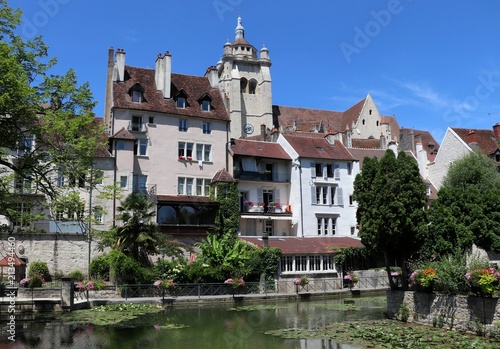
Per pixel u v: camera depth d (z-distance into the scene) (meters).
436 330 20.41
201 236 45.91
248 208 51.06
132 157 45.41
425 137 85.44
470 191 26.22
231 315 27.73
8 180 24.89
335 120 97.06
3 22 24.12
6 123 23.33
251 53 96.19
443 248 24.05
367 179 25.62
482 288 18.98
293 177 53.88
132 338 20.61
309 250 44.62
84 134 26.39
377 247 25.17
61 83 24.97
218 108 53.12
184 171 49.25
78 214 26.00
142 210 38.41
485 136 59.31
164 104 50.25
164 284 34.84
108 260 38.34
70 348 18.64
